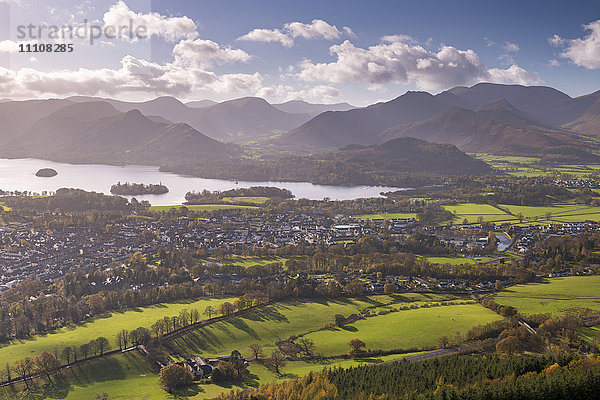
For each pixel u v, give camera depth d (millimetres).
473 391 194750
